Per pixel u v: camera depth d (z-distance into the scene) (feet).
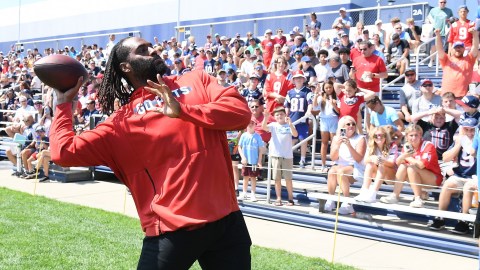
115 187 31.65
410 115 27.25
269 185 25.00
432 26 39.55
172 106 6.88
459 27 32.96
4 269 15.39
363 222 21.01
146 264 7.43
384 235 20.22
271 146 25.17
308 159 30.86
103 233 19.97
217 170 7.56
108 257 16.89
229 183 7.85
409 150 21.03
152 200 7.52
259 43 47.91
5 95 55.01
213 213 7.37
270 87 32.58
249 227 22.38
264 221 23.67
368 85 30.30
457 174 20.58
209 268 7.91
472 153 19.93
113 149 7.55
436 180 20.98
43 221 21.77
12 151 36.96
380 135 21.62
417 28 40.45
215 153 7.60
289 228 22.34
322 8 50.93
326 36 42.68
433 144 23.11
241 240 7.80
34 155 34.96
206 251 7.84
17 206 24.86
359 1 49.85
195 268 15.29
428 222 21.39
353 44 40.63
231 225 7.80
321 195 22.47
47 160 33.94
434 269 16.75
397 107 33.27
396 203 21.47
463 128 20.31
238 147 26.22
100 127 7.61
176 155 7.41
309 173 28.12
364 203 21.07
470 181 19.44
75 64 7.75
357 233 21.02
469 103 20.16
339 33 39.81
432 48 38.88
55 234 19.65
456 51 27.89
